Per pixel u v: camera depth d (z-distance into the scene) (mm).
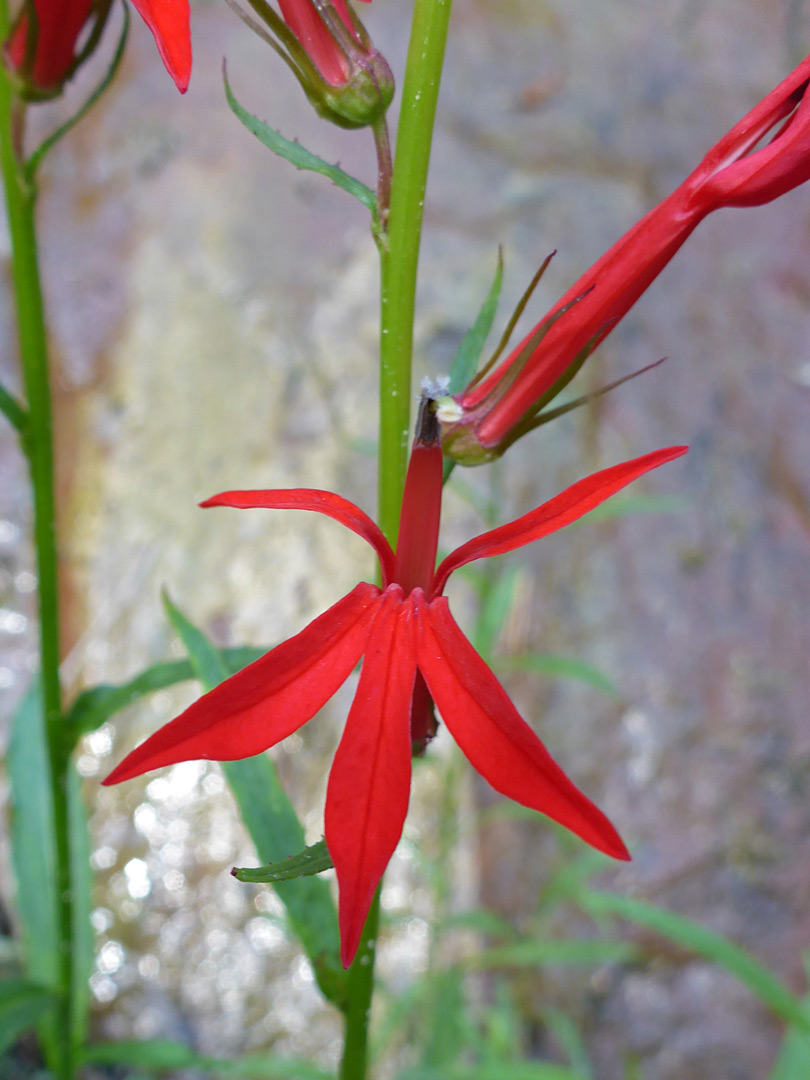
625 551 265
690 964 228
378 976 217
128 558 268
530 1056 226
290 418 282
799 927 231
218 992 234
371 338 294
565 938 228
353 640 82
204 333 292
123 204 314
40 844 177
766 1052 223
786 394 293
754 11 392
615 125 352
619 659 252
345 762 77
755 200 91
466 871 229
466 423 96
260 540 269
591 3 389
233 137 324
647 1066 224
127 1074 229
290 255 306
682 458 280
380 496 103
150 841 246
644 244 94
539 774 76
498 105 353
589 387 286
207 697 76
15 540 278
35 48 117
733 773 242
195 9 350
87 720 143
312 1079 154
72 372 291
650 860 234
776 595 262
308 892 113
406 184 96
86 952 173
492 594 198
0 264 303
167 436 281
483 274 302
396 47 344
